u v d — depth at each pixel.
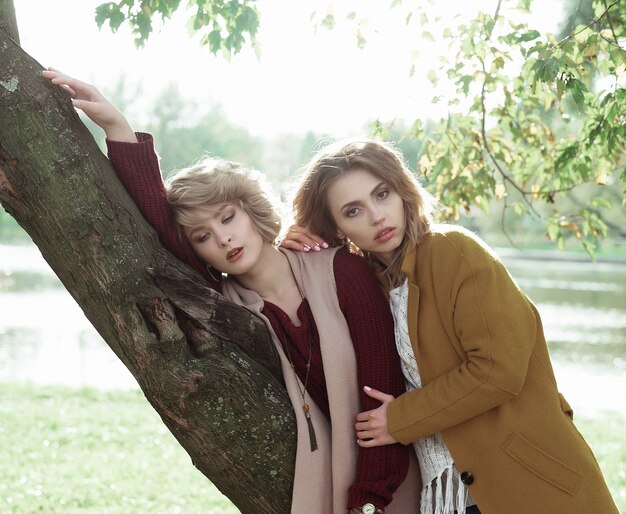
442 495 2.47
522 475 2.33
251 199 2.49
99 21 4.00
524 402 2.39
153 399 2.32
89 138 2.35
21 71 2.23
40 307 17.31
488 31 4.12
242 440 2.32
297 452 2.36
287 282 2.56
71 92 2.34
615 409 9.41
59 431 7.38
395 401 2.36
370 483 2.31
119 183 2.38
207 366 2.30
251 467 2.34
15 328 14.30
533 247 49.28
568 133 5.59
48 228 2.26
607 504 2.38
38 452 6.63
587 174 4.61
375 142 2.55
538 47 3.60
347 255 2.58
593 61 3.89
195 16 4.19
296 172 2.84
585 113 4.08
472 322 2.32
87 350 12.42
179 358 2.29
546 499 2.32
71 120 2.30
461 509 2.39
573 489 2.34
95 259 2.27
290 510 2.38
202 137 59.91
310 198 2.59
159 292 2.31
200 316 2.33
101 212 2.27
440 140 4.95
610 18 3.85
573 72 3.64
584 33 3.69
